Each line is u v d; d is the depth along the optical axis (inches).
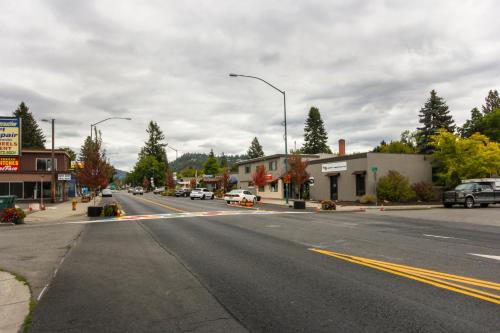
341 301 237.0
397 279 289.6
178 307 230.5
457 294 249.0
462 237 526.9
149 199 2183.8
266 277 300.5
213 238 528.1
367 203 1346.0
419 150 2701.8
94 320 210.7
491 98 2967.5
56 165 2039.9
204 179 3415.4
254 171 2326.5
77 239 544.7
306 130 3814.0
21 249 459.8
